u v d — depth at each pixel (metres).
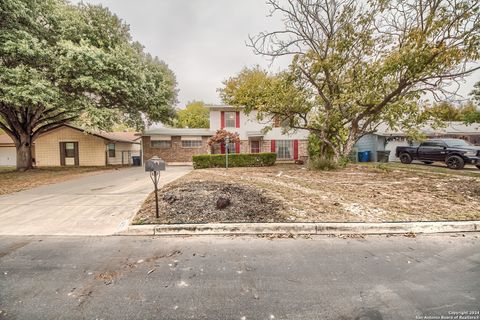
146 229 3.93
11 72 9.79
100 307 2.12
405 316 1.98
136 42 16.09
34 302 2.20
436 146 13.20
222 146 19.59
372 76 9.19
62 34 12.27
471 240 3.58
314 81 11.72
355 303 2.15
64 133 19.34
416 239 3.63
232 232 3.92
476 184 7.34
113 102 14.31
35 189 7.88
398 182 7.93
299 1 10.65
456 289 2.35
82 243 3.58
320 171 11.30
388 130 18.52
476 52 7.55
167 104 16.98
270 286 2.43
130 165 20.09
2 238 3.78
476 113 19.59
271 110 12.40
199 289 2.39
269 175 9.84
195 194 5.93
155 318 1.98
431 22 8.11
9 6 9.73
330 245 3.44
